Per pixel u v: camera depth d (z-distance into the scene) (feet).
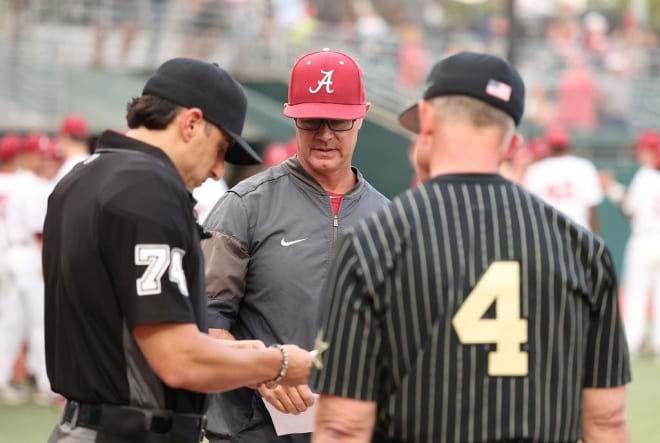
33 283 60.90
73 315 21.90
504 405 19.43
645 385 68.74
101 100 101.55
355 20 125.29
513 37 99.60
